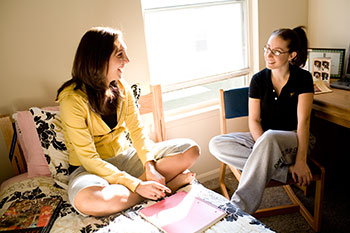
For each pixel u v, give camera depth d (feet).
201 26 7.20
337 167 7.57
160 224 4.10
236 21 7.60
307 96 5.66
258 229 3.90
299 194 6.84
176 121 7.09
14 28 5.50
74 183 4.67
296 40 5.58
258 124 6.07
